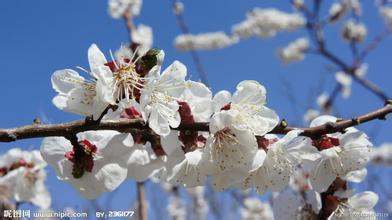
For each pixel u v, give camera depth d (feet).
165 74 0.64
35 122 0.61
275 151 0.66
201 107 0.65
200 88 0.65
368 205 0.77
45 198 1.09
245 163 0.64
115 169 0.65
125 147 0.65
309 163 0.73
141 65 0.64
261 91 0.66
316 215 0.77
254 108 0.65
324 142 0.70
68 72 0.63
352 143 0.72
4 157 1.11
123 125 0.61
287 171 0.67
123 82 0.63
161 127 0.61
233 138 0.64
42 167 1.11
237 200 1.99
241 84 0.66
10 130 0.58
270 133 0.67
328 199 0.76
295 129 0.66
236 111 0.63
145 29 2.33
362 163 0.72
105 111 0.60
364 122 0.67
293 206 0.79
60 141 0.67
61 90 0.63
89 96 0.63
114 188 0.65
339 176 0.73
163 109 0.62
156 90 0.63
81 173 0.65
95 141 0.66
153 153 0.66
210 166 0.64
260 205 2.39
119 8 2.33
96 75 0.61
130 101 0.62
